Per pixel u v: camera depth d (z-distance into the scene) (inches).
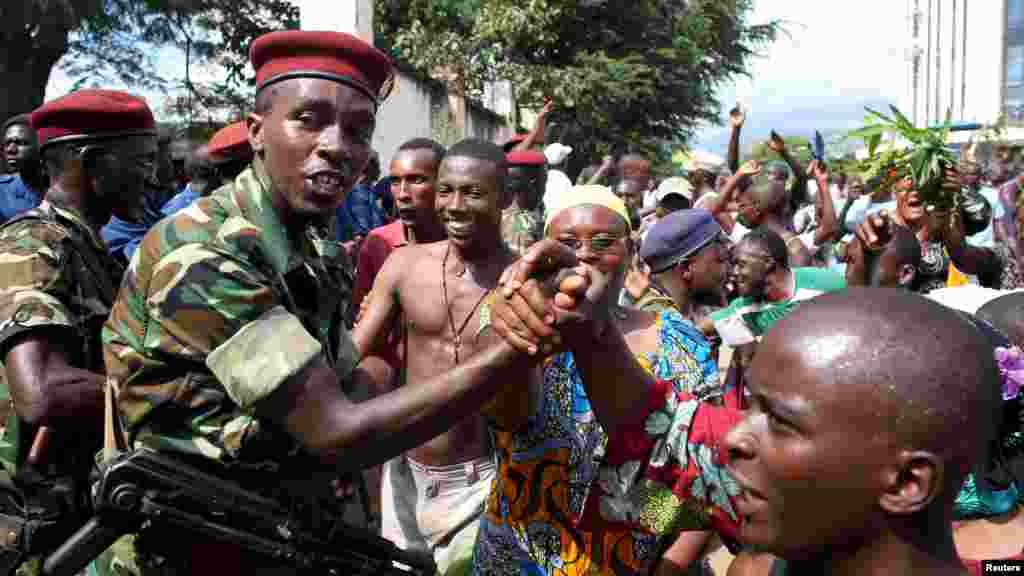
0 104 458.3
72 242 104.4
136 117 111.9
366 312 154.6
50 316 96.4
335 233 241.9
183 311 72.1
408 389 69.1
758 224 245.8
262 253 75.5
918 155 157.6
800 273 165.5
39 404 94.0
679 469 73.8
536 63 778.2
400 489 147.2
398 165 180.9
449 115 546.9
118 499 74.5
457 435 140.3
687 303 163.6
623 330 101.0
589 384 74.3
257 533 80.1
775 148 311.6
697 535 90.7
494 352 68.1
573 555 82.5
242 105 534.0
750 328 147.5
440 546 142.8
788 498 46.1
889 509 44.1
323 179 76.6
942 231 167.5
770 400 46.3
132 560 87.3
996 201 280.1
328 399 69.1
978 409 44.3
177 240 74.5
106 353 79.1
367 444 68.9
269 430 76.2
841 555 46.6
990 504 75.4
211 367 70.6
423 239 185.2
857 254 144.7
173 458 77.7
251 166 81.8
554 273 65.8
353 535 88.0
